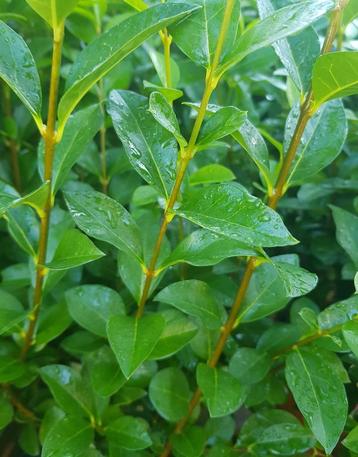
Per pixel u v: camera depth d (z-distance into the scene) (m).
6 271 0.32
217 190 0.21
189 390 0.29
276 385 0.30
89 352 0.29
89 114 0.27
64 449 0.26
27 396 0.32
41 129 0.22
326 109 0.26
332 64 0.20
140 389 0.29
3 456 0.33
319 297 0.37
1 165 0.38
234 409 0.25
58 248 0.24
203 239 0.24
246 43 0.20
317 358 0.25
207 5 0.22
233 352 0.29
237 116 0.21
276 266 0.22
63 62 0.41
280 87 0.36
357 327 0.23
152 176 0.23
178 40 0.22
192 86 0.39
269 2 0.23
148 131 0.24
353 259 0.29
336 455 0.28
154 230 0.28
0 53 0.22
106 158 0.37
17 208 0.28
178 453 0.28
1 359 0.29
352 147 0.38
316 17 0.19
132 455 0.28
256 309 0.27
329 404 0.24
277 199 0.24
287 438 0.27
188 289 0.26
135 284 0.27
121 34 0.20
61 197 0.37
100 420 0.28
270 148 0.41
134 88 0.43
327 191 0.34
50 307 0.30
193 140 0.21
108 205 0.24
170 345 0.26
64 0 0.19
